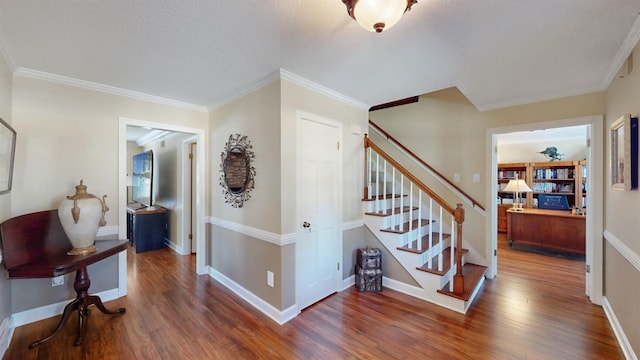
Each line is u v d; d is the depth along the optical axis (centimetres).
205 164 350
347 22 161
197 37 178
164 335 216
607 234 248
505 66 222
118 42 185
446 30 169
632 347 184
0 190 188
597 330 223
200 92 287
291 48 193
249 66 224
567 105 287
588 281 283
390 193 411
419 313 252
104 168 271
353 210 324
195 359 188
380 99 316
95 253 226
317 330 224
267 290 251
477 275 309
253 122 269
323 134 282
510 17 154
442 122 381
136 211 464
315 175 273
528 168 591
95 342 206
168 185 498
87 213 224
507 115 329
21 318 229
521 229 488
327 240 288
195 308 261
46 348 198
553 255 445
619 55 199
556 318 242
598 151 268
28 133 233
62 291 251
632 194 188
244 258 283
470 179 357
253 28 167
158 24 163
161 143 530
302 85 256
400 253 299
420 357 190
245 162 279
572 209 465
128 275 349
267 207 251
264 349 199
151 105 302
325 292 285
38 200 237
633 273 186
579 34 172
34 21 159
